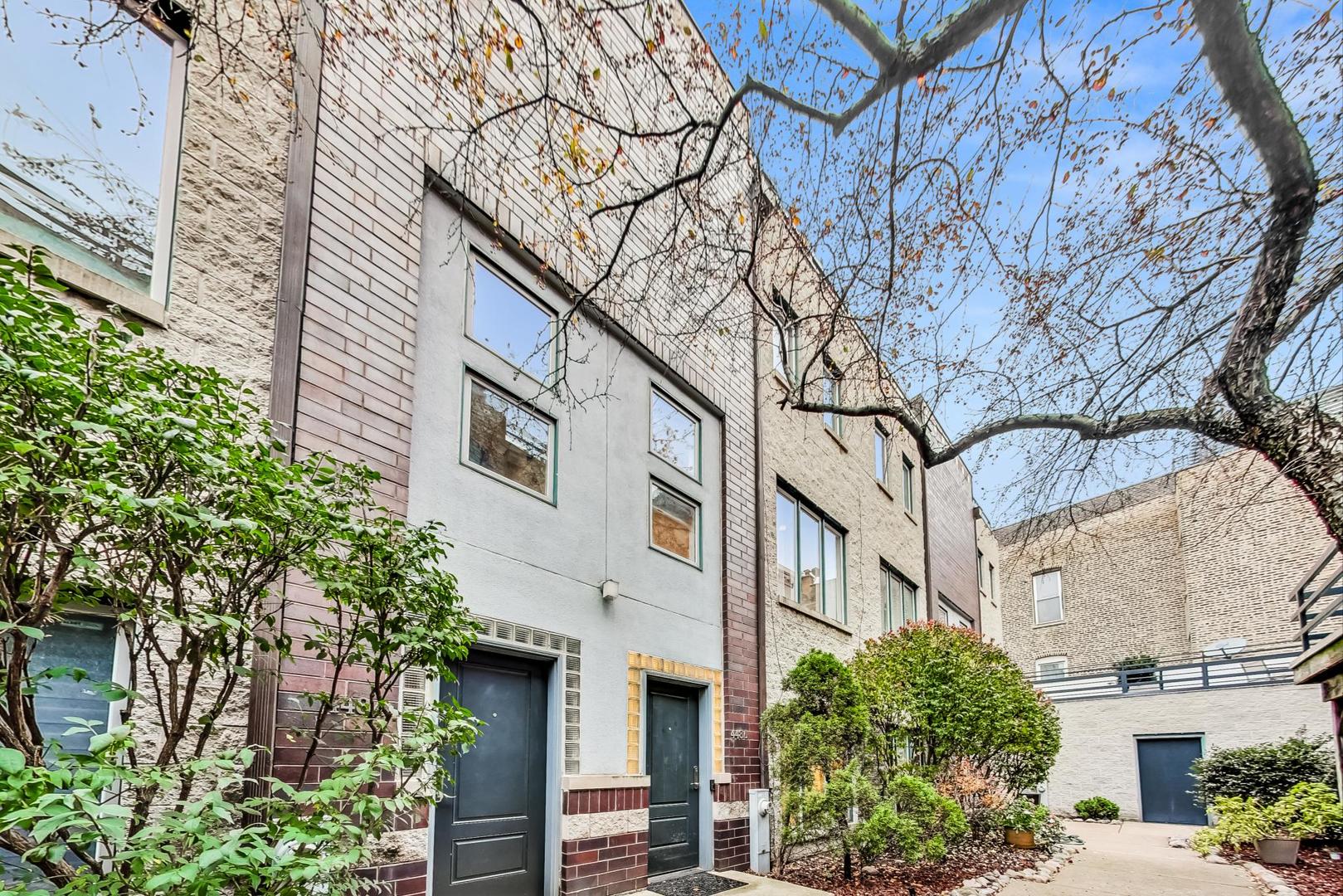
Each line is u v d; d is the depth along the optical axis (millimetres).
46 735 3305
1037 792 14438
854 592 11648
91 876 2270
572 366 6859
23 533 2322
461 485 5566
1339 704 8258
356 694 4508
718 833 7734
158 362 2768
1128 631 21375
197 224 4199
